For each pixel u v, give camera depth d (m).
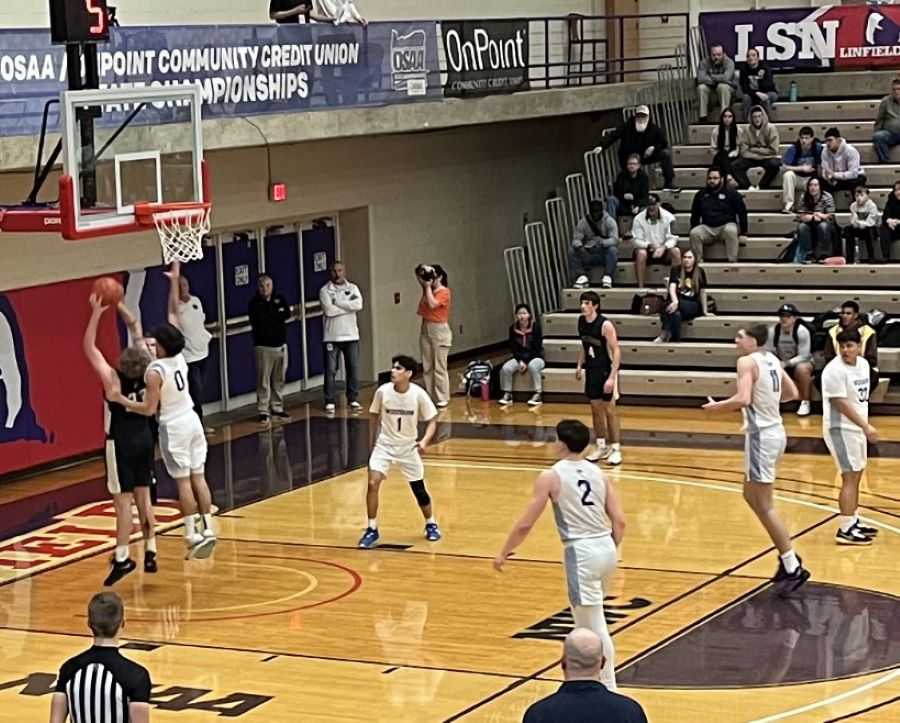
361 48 21.59
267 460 20.00
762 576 14.41
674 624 13.06
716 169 25.02
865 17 28.28
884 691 11.41
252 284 23.95
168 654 12.57
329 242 25.50
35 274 19.70
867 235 24.11
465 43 23.77
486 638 12.82
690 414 22.25
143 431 14.69
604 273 25.30
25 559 15.74
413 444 15.73
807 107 28.00
